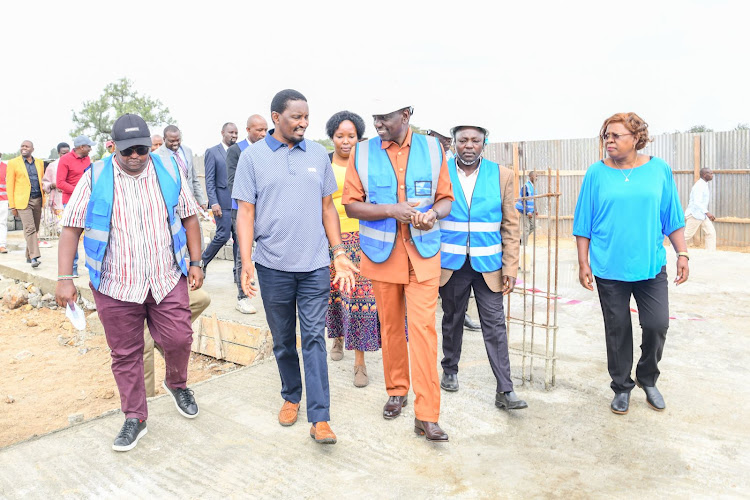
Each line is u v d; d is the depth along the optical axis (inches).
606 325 153.3
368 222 141.7
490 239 150.3
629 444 137.4
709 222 480.7
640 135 142.8
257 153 135.6
